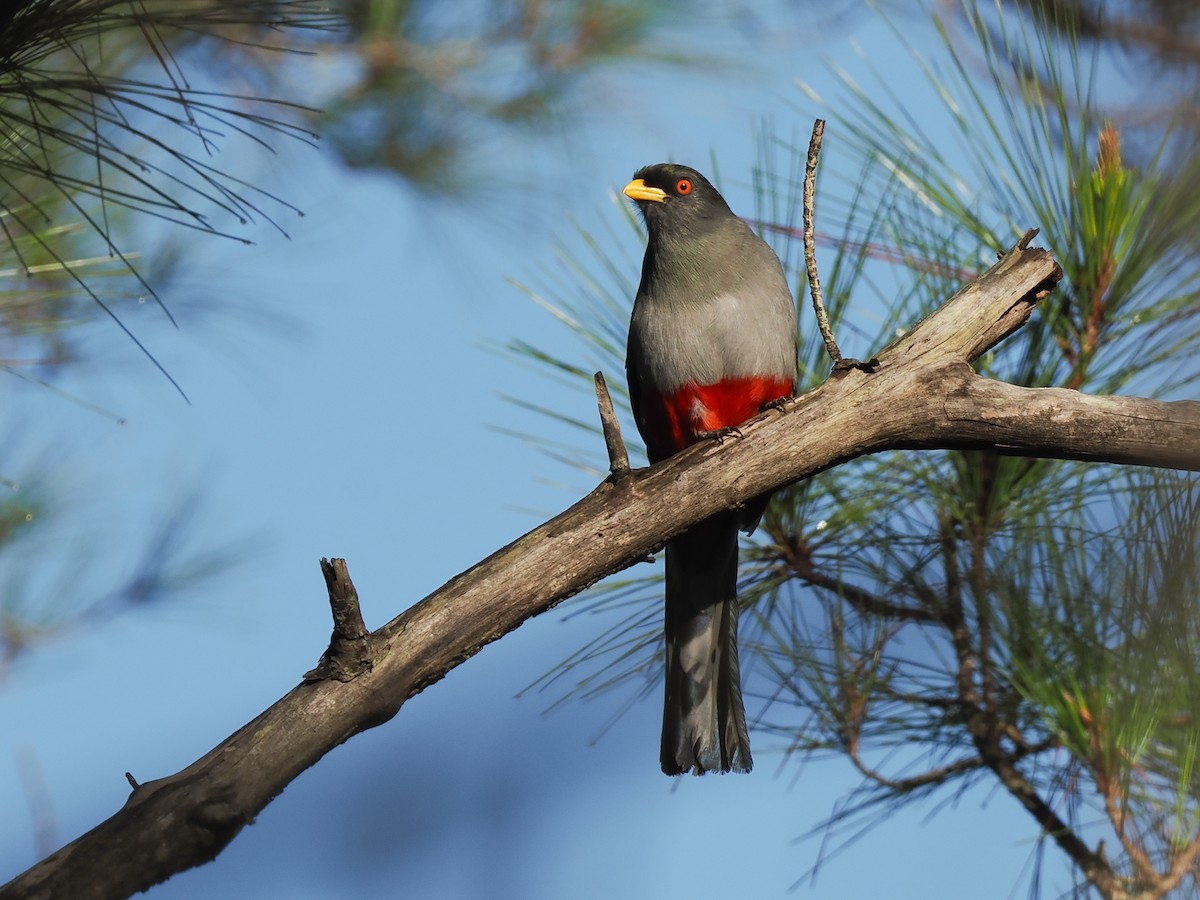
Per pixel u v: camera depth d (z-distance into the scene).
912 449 7.02
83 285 7.21
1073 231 7.88
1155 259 7.77
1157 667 6.73
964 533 7.99
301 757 5.88
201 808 5.61
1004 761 7.64
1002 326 6.97
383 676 6.04
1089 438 6.72
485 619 6.34
